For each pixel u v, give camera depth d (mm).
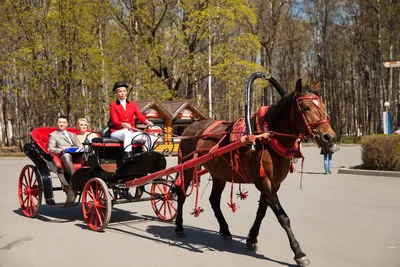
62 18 27797
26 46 28500
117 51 30922
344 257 6004
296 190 12219
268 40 41938
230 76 31453
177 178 7555
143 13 30656
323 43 45375
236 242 6941
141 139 8109
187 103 29031
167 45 33062
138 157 7691
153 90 30641
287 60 52250
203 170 7496
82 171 7969
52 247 6652
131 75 30266
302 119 5426
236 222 8328
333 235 7215
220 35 35094
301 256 5520
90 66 29047
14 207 10023
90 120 31234
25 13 27656
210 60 32156
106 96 29656
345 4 44688
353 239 6949
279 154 5766
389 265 5652
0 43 28734
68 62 29125
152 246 6711
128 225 8234
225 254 6246
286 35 47062
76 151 8656
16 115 42719
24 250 6492
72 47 28469
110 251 6430
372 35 43594
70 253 6328
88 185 7887
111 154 8336
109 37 31219
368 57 48375
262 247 6578
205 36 31969
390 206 9719
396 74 49312
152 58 30750
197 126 7582
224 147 6051
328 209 9414
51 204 8289
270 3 42656
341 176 15570
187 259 6004
